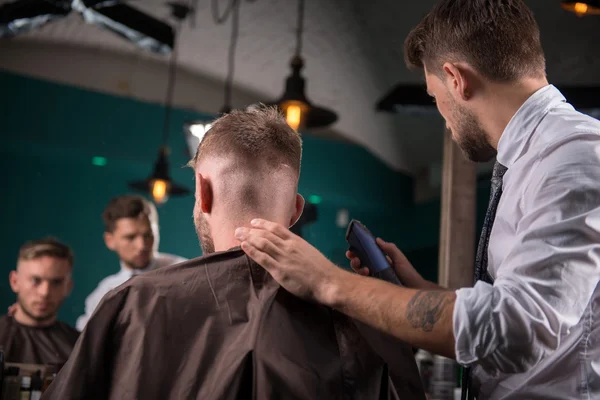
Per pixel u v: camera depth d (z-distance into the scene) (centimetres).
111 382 108
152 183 481
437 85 124
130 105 609
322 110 362
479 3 116
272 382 105
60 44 588
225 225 119
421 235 725
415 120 637
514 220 112
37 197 609
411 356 118
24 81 578
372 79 582
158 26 385
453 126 124
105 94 602
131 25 375
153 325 109
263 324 109
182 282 113
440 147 682
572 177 101
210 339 109
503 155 116
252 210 119
